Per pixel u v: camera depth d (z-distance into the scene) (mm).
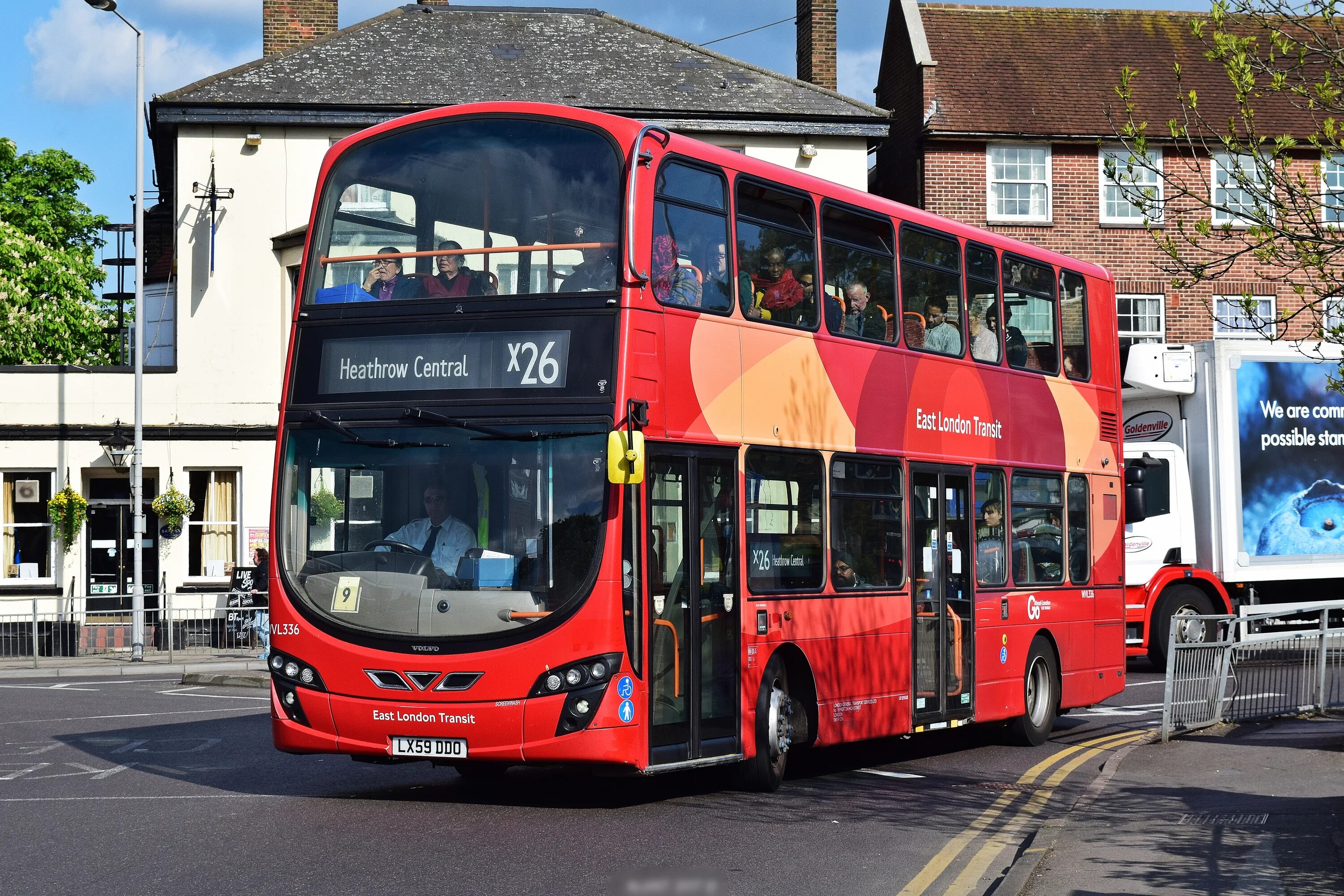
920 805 12000
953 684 14938
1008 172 37406
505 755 10609
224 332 32875
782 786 13125
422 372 11234
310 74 34156
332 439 11344
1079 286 18016
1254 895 8039
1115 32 39781
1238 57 9898
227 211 33031
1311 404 24219
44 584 32219
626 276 10969
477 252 11336
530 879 8758
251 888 8430
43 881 8625
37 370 32406
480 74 34875
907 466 14391
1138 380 23984
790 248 13047
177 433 32594
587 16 37719
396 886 8523
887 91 40500
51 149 53438
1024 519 16438
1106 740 17062
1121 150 36625
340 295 11641
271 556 11344
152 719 18219
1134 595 23062
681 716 11289
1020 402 16500
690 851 9781
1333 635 18734
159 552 32531
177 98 32750
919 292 14898
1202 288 36406
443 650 10688
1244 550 23609
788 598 12562
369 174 11781
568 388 10906
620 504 10703
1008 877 8555
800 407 12922
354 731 10938
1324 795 11734
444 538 10922
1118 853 9320
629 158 11180
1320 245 9766
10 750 15117
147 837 10070
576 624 10578
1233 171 10156
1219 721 17062
